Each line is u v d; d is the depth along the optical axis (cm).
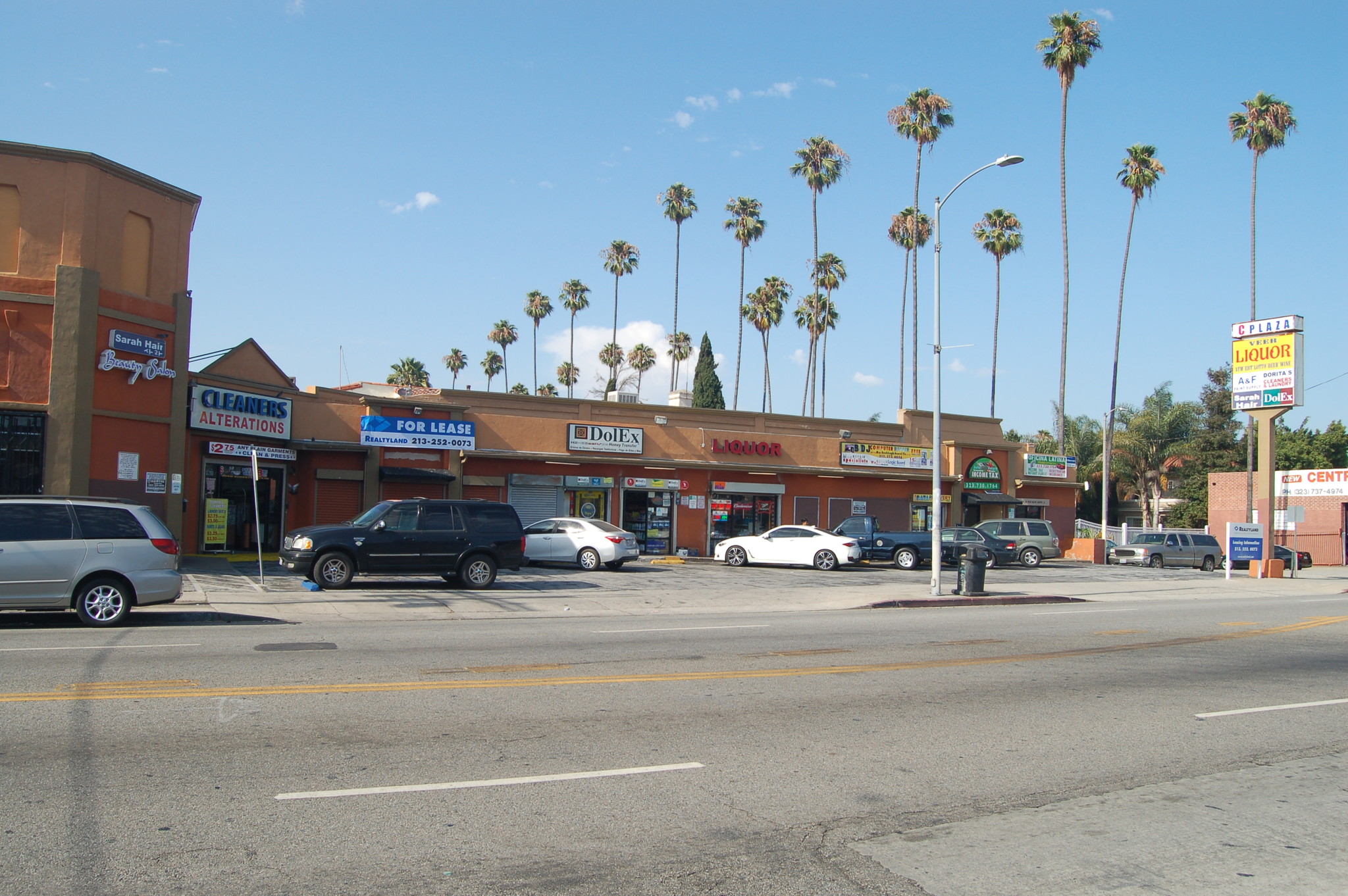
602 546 2644
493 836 529
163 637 1218
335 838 517
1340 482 4919
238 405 2489
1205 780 688
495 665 1061
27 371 1955
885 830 564
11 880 452
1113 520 6712
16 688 856
